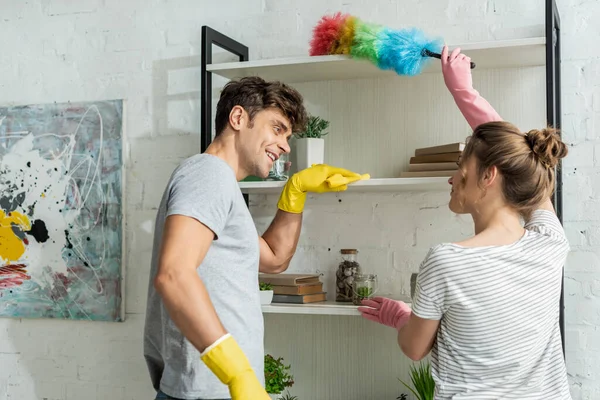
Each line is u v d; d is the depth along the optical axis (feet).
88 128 9.19
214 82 8.84
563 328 6.94
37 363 9.33
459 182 5.40
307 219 8.48
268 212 8.58
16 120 9.45
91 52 9.31
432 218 8.05
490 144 5.17
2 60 9.63
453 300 5.00
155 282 4.74
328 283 8.36
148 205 9.02
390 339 8.13
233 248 5.52
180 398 5.39
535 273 5.05
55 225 9.25
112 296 9.02
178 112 8.96
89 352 9.16
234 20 8.76
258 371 5.63
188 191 5.12
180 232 4.91
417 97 8.11
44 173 9.32
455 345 5.15
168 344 5.49
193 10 8.94
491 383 5.08
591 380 7.42
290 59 7.44
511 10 7.77
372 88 8.25
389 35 6.96
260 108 5.88
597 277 7.44
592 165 7.50
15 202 9.39
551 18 6.63
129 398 8.98
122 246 9.00
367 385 8.19
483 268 4.97
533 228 5.41
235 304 5.49
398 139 8.16
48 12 9.48
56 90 9.43
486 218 5.30
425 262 5.16
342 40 7.22
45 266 9.27
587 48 7.55
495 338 5.00
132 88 9.14
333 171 7.22
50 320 9.30
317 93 8.45
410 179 7.02
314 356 8.38
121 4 9.22
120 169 9.04
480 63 7.57
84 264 9.13
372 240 8.23
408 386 7.66
